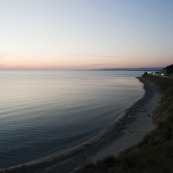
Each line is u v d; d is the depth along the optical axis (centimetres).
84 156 1827
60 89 8269
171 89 4681
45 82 12712
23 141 2261
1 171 1599
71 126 2834
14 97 5981
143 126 2628
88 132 2578
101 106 4353
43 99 5503
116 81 13050
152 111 3462
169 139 1539
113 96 5941
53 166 1662
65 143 2217
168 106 2842
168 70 11894
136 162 1188
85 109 4038
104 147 2019
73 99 5425
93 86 9500
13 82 12838
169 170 927
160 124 2159
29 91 7631
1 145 2145
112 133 2434
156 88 7344
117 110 3925
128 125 2717
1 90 8031
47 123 2989
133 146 1836
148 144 1686
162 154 1145
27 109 4109
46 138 2361
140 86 9156
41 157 1875
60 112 3772
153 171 960
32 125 2884
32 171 1592
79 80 14638
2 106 4478
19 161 1802
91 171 1279
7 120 3181
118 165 1255
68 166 1648
